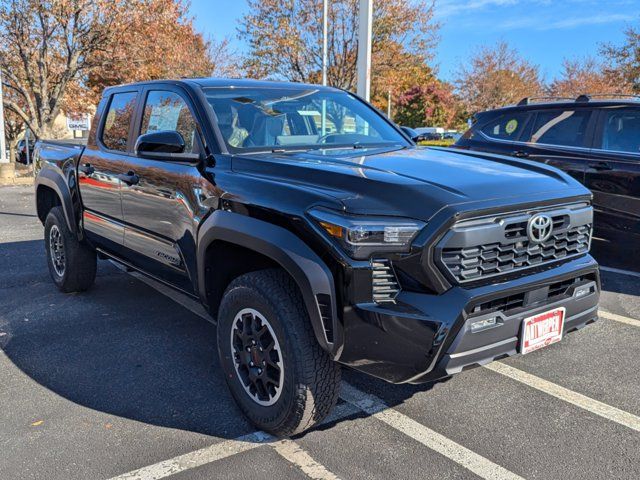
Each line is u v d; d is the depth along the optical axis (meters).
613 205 5.96
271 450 3.01
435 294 2.65
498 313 2.77
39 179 5.71
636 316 4.95
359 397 3.59
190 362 4.12
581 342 4.40
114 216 4.56
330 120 4.24
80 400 3.57
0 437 3.15
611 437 3.11
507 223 2.82
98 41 19.27
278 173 3.14
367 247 2.63
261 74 22.16
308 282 2.70
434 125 47.53
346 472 2.82
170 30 21.03
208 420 3.33
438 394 3.61
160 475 2.81
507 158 3.70
